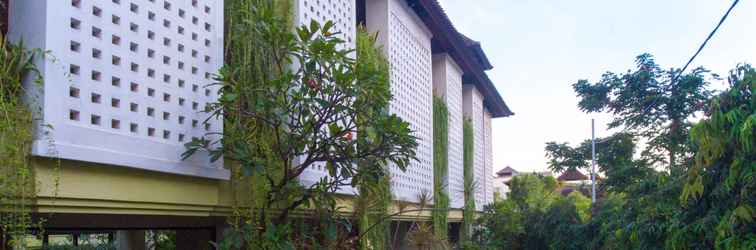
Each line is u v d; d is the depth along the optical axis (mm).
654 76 13336
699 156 5582
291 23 7234
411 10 12453
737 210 5066
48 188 4426
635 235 7566
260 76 6402
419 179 11977
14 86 4191
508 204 16859
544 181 24234
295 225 6992
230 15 6602
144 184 5395
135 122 5180
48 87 4363
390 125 6363
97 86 4812
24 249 4215
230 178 6426
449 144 14656
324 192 6605
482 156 19203
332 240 7047
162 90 5516
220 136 6125
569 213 16000
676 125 12992
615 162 14859
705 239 5883
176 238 8938
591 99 14133
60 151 4395
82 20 4715
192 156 5793
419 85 12680
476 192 17406
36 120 4305
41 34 4410
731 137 5203
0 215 4199
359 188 7816
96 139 4734
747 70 5285
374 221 8742
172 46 5672
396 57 11391
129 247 10398
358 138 6578
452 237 16078
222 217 7113
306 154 6727
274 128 6266
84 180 4762
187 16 5906
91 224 5906
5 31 4539
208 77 6102
